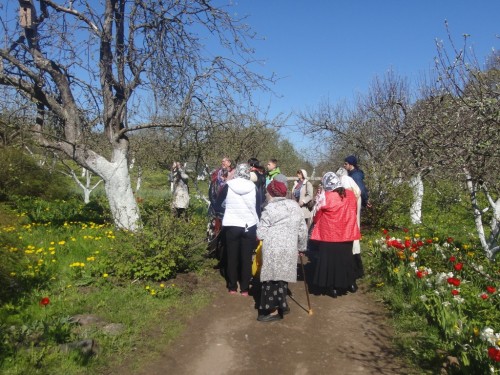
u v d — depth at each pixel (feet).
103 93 28.17
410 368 13.83
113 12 27.71
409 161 38.22
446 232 36.65
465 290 17.49
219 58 27.32
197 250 23.30
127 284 20.16
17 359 12.62
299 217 18.12
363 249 28.81
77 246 25.39
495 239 24.20
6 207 37.63
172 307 18.42
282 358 14.70
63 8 26.81
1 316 15.83
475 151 18.69
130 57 27.89
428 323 16.57
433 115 25.67
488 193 24.20
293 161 66.49
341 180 23.21
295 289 21.76
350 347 15.49
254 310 18.79
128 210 28.55
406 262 21.77
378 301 19.93
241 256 20.52
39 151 31.94
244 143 35.22
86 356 13.46
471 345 13.15
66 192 53.62
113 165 28.40
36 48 27.40
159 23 27.94
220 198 20.81
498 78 20.04
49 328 14.49
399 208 38.09
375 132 47.60
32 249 23.18
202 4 27.48
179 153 32.86
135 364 13.73
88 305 17.57
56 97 28.99
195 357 14.56
